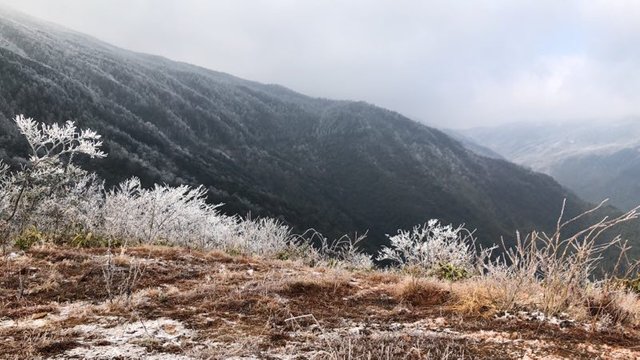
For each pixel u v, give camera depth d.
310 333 3.77
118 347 3.29
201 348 3.31
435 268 7.67
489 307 4.65
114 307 4.27
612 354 3.49
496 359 3.30
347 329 3.96
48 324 3.75
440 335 3.82
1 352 3.10
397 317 4.41
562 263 4.78
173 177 77.00
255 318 4.12
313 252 9.91
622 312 4.48
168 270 6.06
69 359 3.04
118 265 5.98
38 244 7.09
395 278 6.59
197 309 4.29
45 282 5.02
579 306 4.60
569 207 161.38
